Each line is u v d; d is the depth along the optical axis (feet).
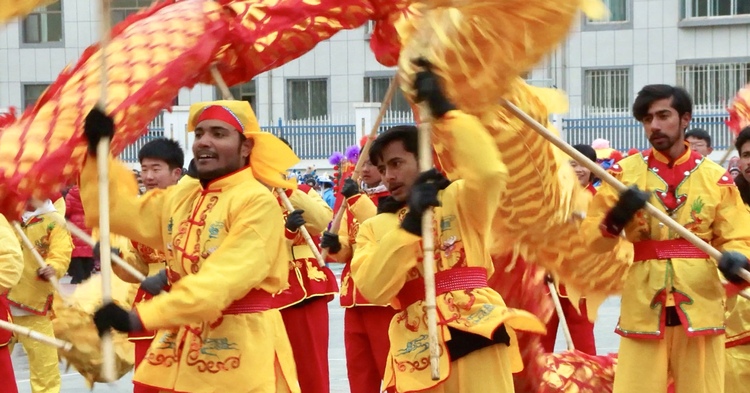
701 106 98.78
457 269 18.90
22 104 105.81
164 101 19.53
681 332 23.03
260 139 19.11
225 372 18.28
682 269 22.75
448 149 18.37
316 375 28.04
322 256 26.94
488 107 19.34
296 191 28.07
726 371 25.86
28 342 29.73
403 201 19.48
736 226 22.89
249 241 18.06
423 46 18.48
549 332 29.86
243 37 21.25
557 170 21.66
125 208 19.12
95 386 34.50
